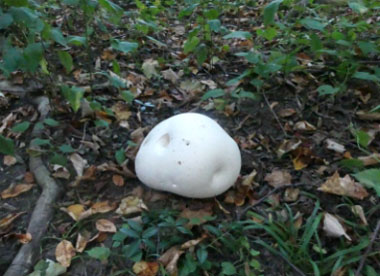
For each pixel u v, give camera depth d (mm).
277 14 1842
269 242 916
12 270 856
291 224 915
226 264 844
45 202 1002
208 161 916
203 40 1632
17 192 1054
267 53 1592
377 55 1481
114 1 2162
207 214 963
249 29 1873
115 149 1188
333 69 1435
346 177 1028
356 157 1129
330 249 895
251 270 859
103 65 1553
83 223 969
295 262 862
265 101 1347
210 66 1531
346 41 1329
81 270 874
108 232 945
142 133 1234
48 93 1250
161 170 942
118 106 1340
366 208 981
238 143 1192
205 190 932
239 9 1963
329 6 1753
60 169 1097
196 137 930
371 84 1370
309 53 1546
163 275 834
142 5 1732
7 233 952
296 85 1406
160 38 1774
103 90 1410
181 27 1920
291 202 1013
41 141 1051
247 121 1284
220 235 896
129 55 1622
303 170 1100
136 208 992
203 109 1344
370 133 1189
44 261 875
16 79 1401
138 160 1002
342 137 1195
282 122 1271
